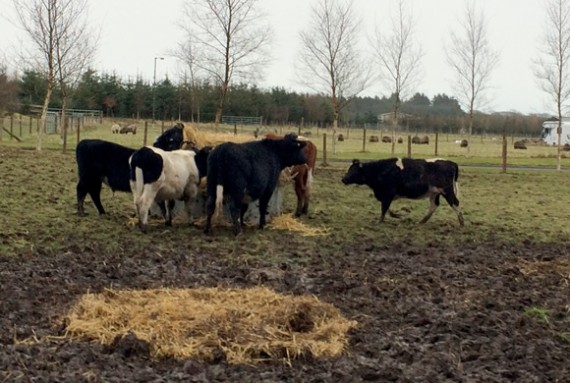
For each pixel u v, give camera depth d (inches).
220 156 501.7
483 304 346.6
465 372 251.1
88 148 549.3
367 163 599.5
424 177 587.5
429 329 301.4
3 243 449.1
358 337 286.0
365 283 381.4
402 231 562.6
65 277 371.6
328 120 3636.8
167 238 493.4
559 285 398.6
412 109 4928.6
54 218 545.0
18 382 225.5
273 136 621.6
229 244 482.6
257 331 280.8
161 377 237.9
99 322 285.6
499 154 1793.8
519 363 262.4
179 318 292.4
